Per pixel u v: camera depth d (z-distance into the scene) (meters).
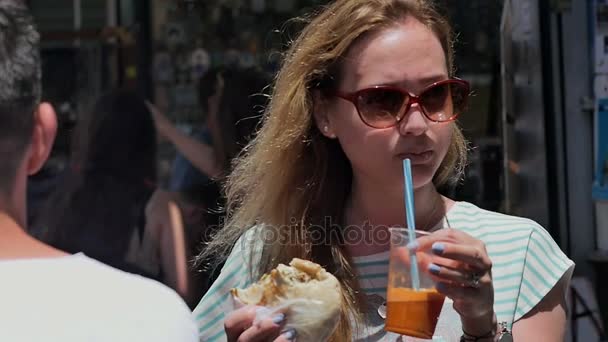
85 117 7.80
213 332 4.91
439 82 4.45
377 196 4.68
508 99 8.12
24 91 3.28
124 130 7.47
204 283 8.02
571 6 7.47
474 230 4.62
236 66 9.62
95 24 10.97
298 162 4.89
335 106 4.66
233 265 4.94
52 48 10.65
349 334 4.48
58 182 7.76
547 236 4.60
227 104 8.73
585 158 7.54
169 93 10.48
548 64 7.52
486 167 8.50
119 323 3.19
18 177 3.31
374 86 4.46
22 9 3.34
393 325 3.99
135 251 7.62
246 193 5.04
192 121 10.34
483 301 3.88
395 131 4.45
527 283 4.43
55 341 3.09
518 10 7.71
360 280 4.66
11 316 3.11
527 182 7.89
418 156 4.45
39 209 8.66
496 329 4.05
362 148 4.54
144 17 10.62
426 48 4.48
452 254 3.82
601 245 7.53
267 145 4.92
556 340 4.41
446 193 5.35
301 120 4.81
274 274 4.07
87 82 10.55
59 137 9.85
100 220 7.40
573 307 7.58
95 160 7.46
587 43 7.48
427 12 4.59
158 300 3.32
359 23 4.52
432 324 3.97
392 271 4.02
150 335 3.20
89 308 3.19
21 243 3.31
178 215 7.75
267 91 8.84
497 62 8.57
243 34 10.27
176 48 10.50
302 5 10.07
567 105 7.53
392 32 4.50
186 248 7.97
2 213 3.29
